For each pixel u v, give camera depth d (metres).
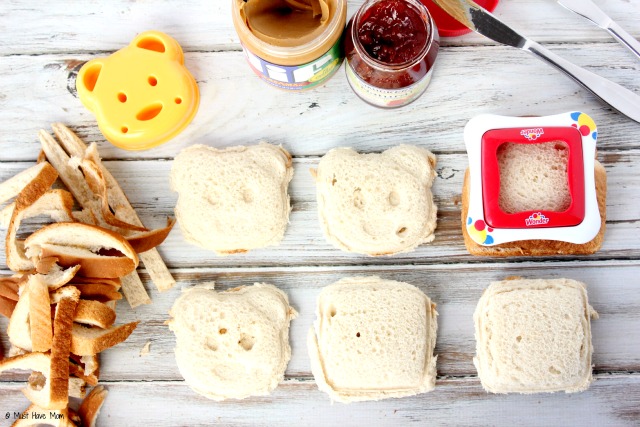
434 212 0.68
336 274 0.69
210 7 0.69
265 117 0.69
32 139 0.70
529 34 0.69
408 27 0.61
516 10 0.69
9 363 0.64
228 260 0.69
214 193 0.67
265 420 0.68
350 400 0.67
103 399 0.68
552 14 0.69
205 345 0.67
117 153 0.69
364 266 0.69
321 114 0.69
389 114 0.69
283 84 0.65
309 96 0.69
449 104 0.69
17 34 0.70
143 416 0.69
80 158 0.67
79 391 0.67
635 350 0.68
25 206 0.64
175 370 0.69
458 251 0.68
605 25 0.67
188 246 0.69
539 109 0.69
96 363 0.67
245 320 0.67
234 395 0.67
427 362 0.67
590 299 0.68
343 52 0.65
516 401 0.68
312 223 0.69
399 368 0.66
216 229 0.67
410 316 0.67
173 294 0.69
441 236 0.68
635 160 0.68
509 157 0.67
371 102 0.67
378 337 0.66
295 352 0.68
